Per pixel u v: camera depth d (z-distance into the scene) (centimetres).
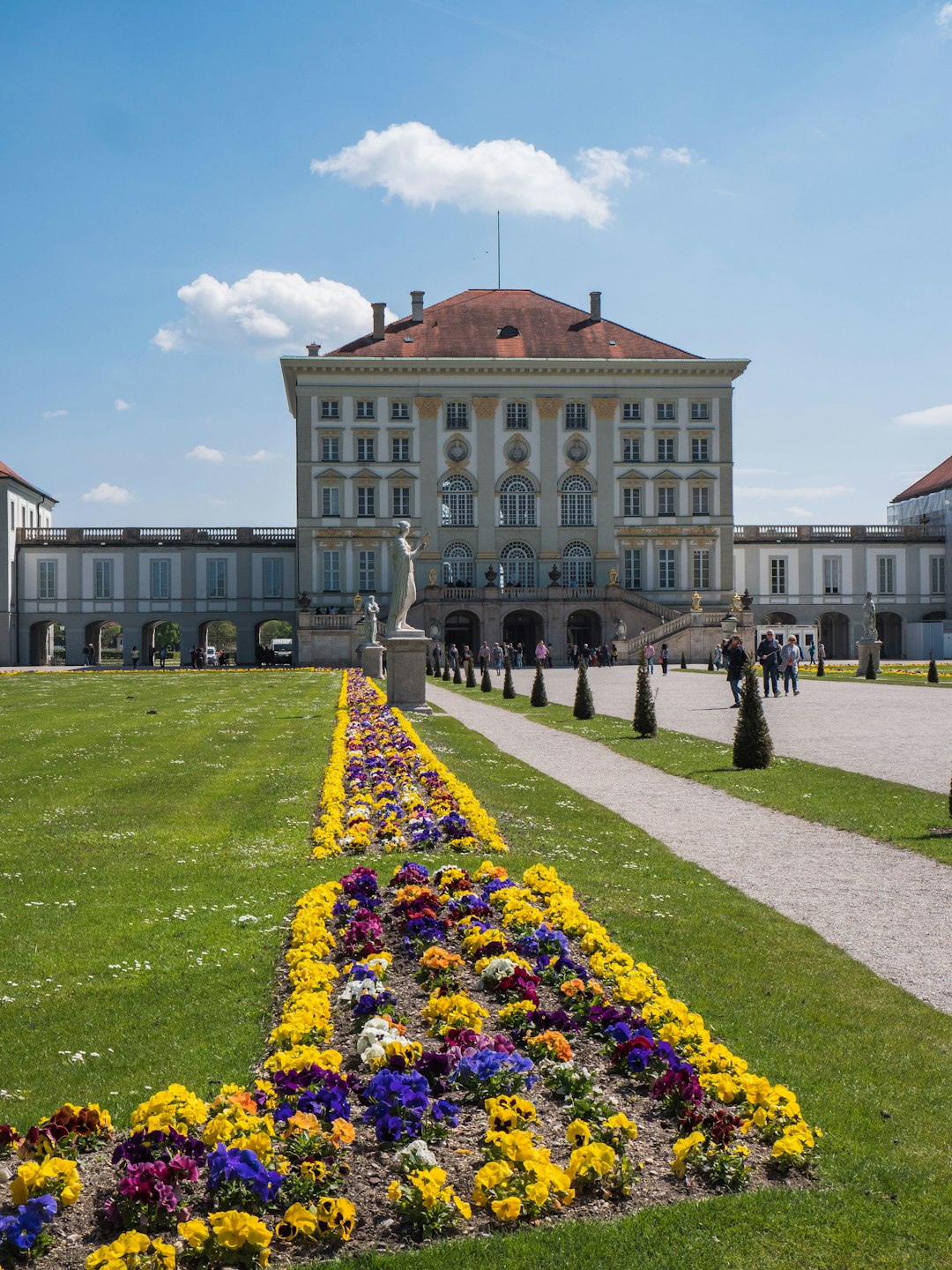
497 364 10062
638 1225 648
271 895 1342
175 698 4850
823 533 10919
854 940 1220
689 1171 705
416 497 10106
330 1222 633
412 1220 648
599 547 10212
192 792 2155
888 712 4016
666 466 10281
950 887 1453
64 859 1552
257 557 10425
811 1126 766
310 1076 766
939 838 1747
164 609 10400
